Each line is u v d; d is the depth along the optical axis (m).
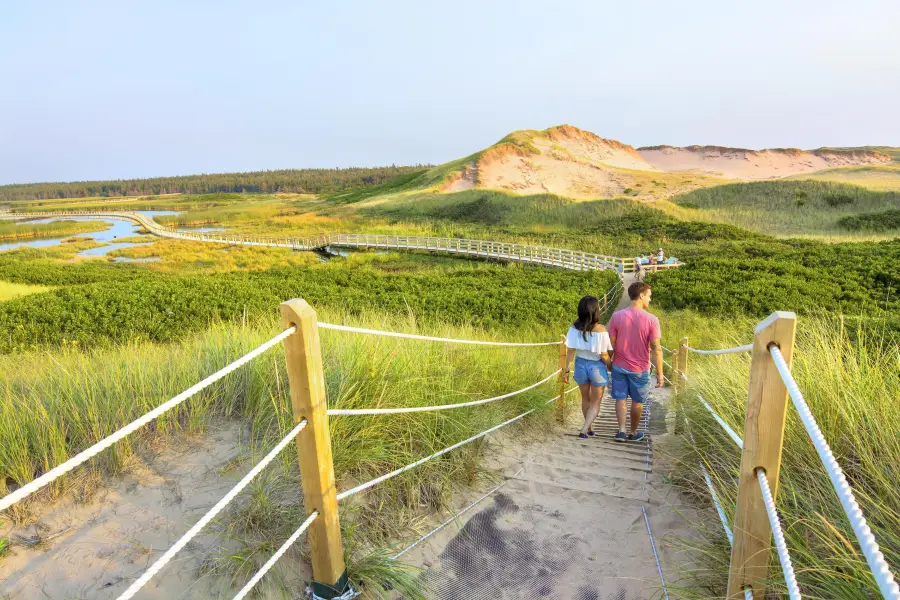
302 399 2.21
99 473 2.99
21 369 5.23
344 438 3.46
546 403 5.96
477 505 3.61
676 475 3.96
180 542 1.75
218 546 2.59
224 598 2.33
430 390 4.48
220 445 3.40
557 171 84.25
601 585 2.78
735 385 3.98
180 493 2.91
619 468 4.45
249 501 2.88
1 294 23.44
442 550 3.07
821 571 1.95
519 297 18.91
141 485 2.95
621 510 3.59
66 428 3.37
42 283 29.61
